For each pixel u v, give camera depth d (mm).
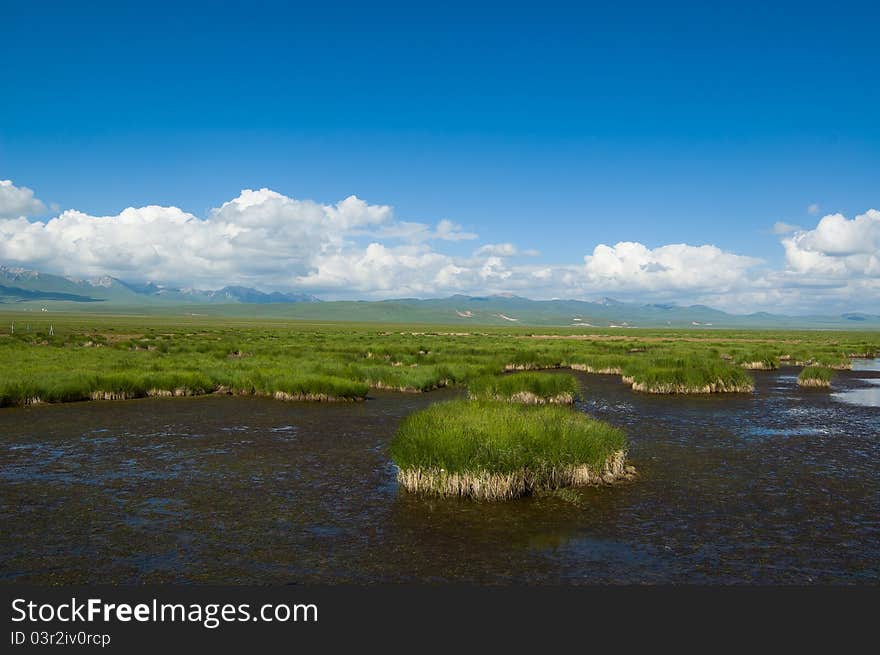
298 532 13945
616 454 18547
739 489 17531
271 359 53781
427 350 71812
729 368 41688
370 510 15461
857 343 107938
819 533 14102
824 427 27578
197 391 36188
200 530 14062
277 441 23797
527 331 195250
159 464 20078
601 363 54594
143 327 144500
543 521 14711
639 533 13992
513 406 21547
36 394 31875
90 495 16672
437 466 16703
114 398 33781
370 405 33281
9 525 14312
